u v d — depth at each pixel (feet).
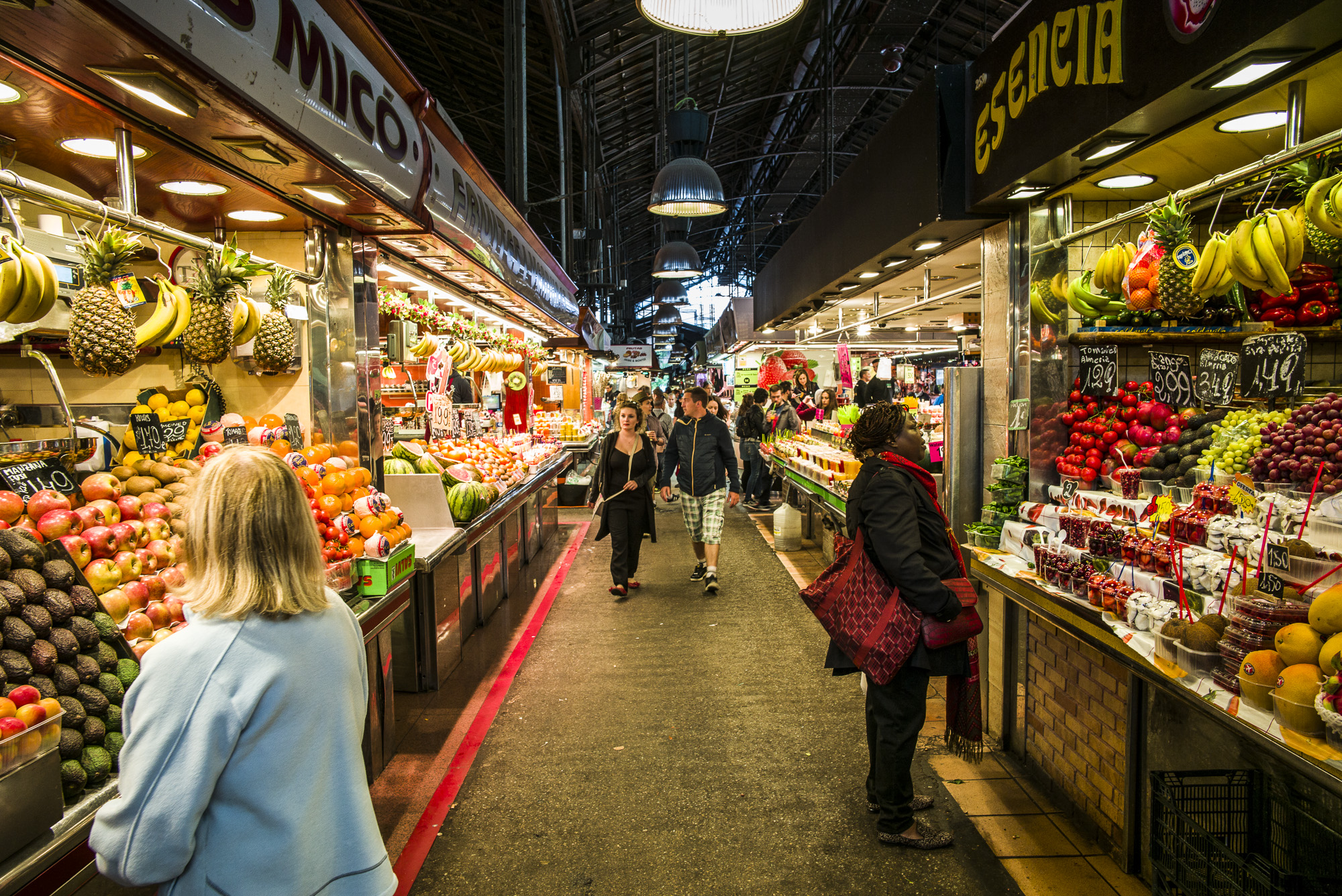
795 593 19.67
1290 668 5.15
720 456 20.52
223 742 3.81
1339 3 5.00
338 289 12.05
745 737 11.48
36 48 5.39
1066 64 8.34
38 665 4.97
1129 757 8.00
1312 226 7.45
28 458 6.97
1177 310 8.05
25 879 4.18
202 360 8.71
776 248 108.58
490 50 30.53
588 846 8.80
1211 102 6.91
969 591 8.30
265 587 4.14
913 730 8.46
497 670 14.58
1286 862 6.33
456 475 15.72
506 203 20.42
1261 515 6.72
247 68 6.60
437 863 8.53
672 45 30.48
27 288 6.05
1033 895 7.78
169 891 3.90
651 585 20.88
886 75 39.88
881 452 8.81
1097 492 9.69
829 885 8.00
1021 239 10.91
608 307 86.17
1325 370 11.17
